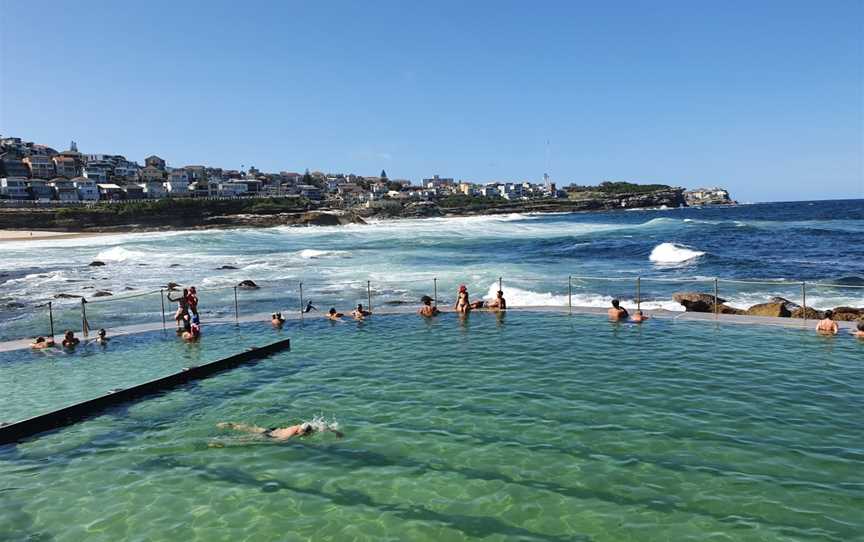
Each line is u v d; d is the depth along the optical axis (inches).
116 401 427.2
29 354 575.8
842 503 256.1
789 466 291.3
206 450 339.6
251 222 4375.0
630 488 276.2
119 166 6323.8
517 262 1545.3
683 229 2615.7
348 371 490.3
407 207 6525.6
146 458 331.6
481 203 7544.3
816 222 3038.9
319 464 315.3
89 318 841.5
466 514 259.3
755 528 239.8
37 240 2839.6
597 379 439.5
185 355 561.6
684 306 792.3
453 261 1599.4
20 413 407.2
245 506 273.6
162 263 1658.5
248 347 585.0
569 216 5969.5
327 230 3612.2
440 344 573.0
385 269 1406.3
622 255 1692.9
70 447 351.6
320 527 253.3
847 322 610.9
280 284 1168.2
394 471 303.3
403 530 248.4
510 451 321.1
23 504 281.9
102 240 2719.0
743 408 369.7
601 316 680.4
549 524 249.0
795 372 440.8
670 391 406.3
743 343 534.6
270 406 410.3
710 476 284.4
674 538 235.0
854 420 344.2
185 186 5974.4
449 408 390.0
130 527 258.4
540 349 536.7
